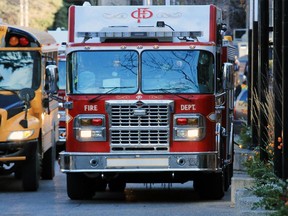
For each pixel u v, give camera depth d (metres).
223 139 32.03
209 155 29.70
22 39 36.47
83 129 29.84
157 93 29.75
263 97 33.12
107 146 29.78
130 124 29.75
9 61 36.41
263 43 34.19
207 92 29.81
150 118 29.73
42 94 36.31
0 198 32.91
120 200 31.77
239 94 70.88
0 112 34.56
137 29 29.95
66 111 30.16
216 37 30.77
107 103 29.73
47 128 38.53
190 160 29.59
